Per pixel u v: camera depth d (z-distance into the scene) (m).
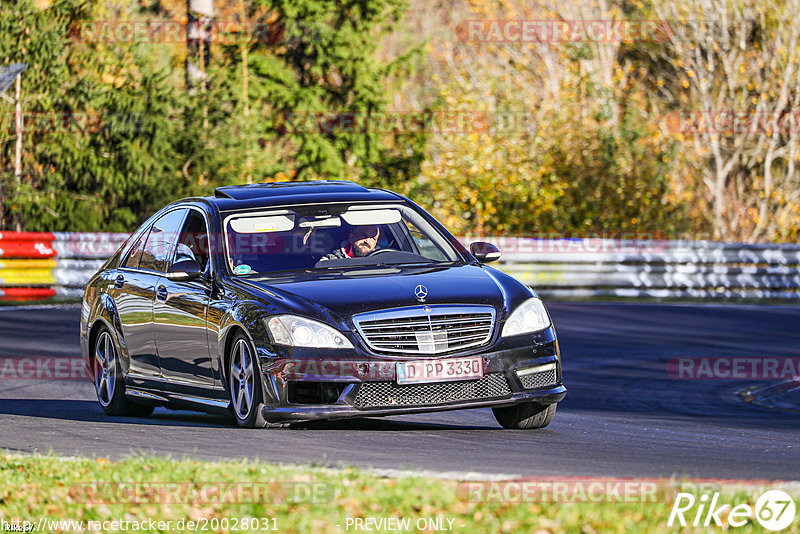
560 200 73.38
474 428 22.41
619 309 53.44
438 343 20.05
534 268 60.47
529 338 20.69
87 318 26.73
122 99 66.00
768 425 24.98
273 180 67.56
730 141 91.06
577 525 12.98
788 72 86.81
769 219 89.19
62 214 66.12
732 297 61.44
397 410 19.80
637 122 81.06
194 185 66.12
